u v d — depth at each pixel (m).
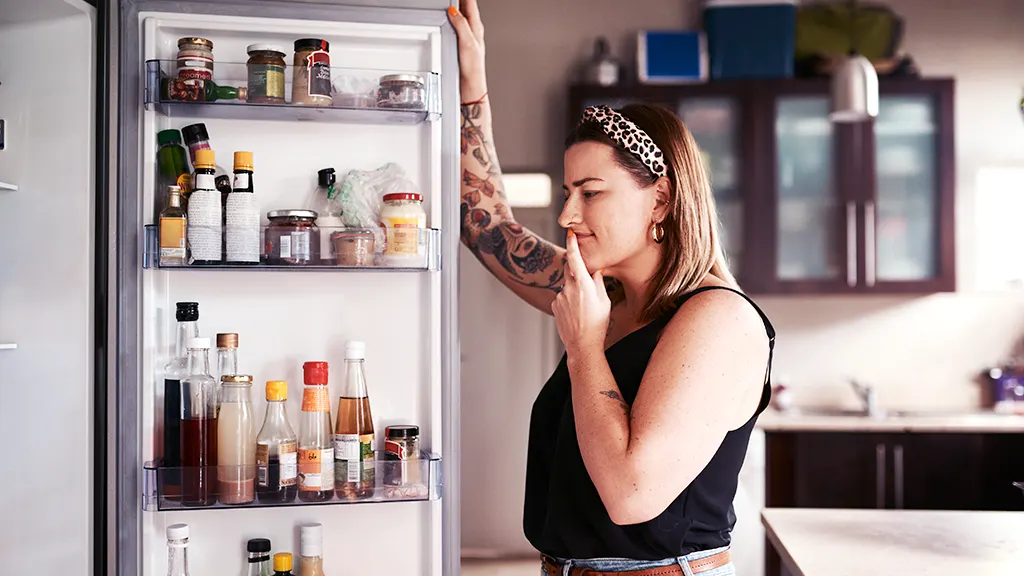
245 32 1.73
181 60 1.61
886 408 4.56
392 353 1.82
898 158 4.22
